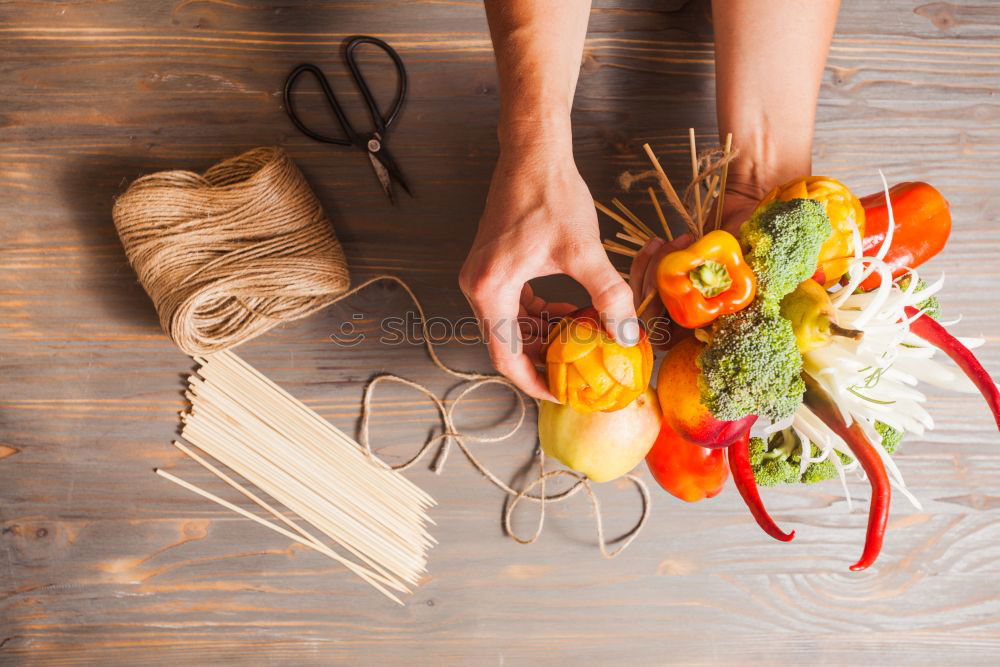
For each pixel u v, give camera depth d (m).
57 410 0.88
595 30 0.87
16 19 0.86
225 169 0.80
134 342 0.88
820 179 0.61
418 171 0.87
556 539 0.91
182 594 0.90
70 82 0.86
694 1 0.87
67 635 0.90
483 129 0.87
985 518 0.91
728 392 0.56
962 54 0.89
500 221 0.62
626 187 0.69
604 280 0.58
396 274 0.87
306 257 0.78
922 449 0.91
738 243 0.59
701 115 0.88
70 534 0.89
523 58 0.63
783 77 0.74
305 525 0.90
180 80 0.86
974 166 0.89
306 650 0.91
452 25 0.87
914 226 0.65
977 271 0.89
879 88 0.89
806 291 0.57
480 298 0.62
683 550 0.92
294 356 0.88
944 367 0.64
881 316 0.59
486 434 0.89
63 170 0.86
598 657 0.92
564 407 0.69
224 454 0.88
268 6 0.86
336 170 0.87
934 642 0.92
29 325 0.87
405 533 0.90
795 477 0.73
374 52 0.87
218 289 0.76
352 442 0.88
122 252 0.87
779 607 0.92
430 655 0.91
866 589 0.92
